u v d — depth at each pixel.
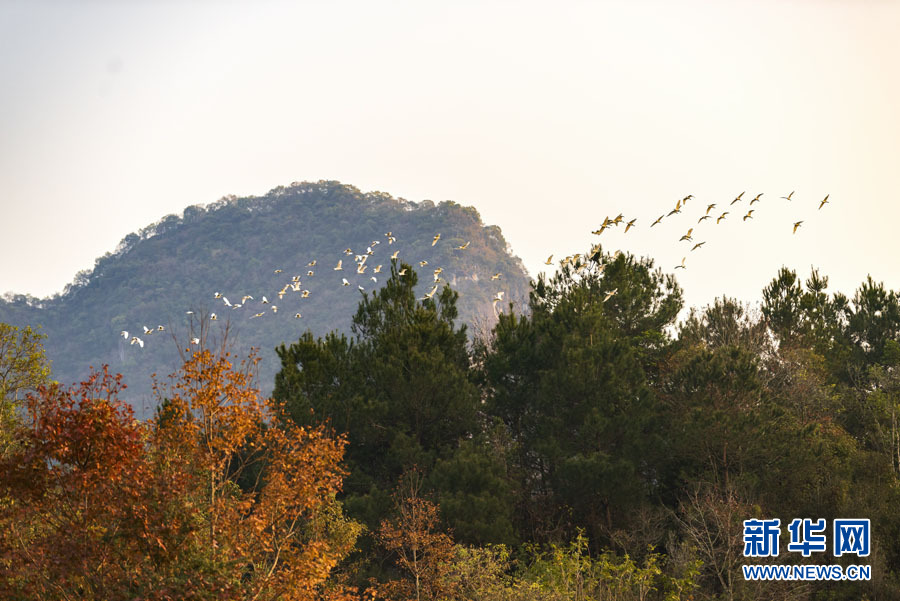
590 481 79.75
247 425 44.62
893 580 71.75
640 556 79.25
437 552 66.06
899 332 121.19
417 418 84.25
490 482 76.56
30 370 64.94
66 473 38.94
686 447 83.00
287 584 42.59
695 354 95.00
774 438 82.62
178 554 39.72
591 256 103.31
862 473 85.50
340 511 64.94
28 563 38.00
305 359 87.31
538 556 69.06
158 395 45.88
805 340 111.56
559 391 87.00
